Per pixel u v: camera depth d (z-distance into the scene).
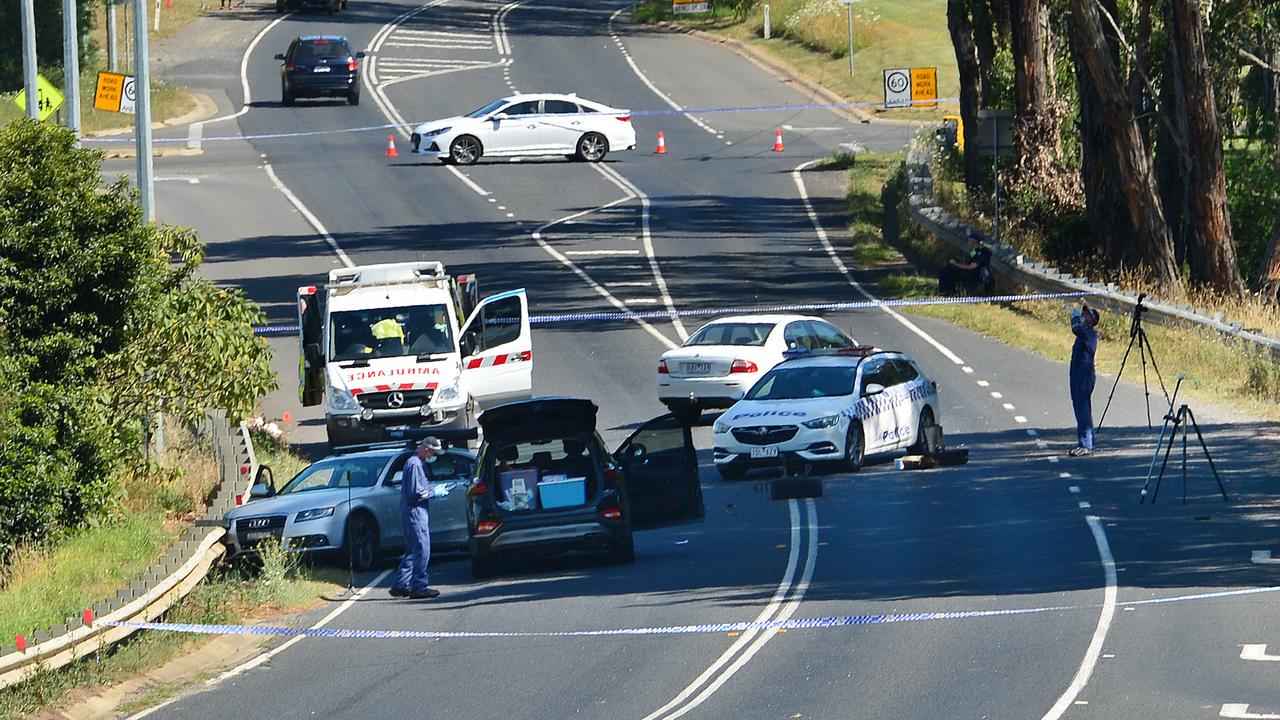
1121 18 167.75
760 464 96.25
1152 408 112.00
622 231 188.25
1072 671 52.44
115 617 63.31
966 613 61.09
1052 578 66.56
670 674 55.81
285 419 120.38
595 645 60.84
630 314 149.00
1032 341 135.62
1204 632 56.16
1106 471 90.81
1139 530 74.88
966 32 191.38
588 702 53.12
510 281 163.62
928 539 76.38
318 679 59.34
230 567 79.38
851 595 66.25
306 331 109.81
